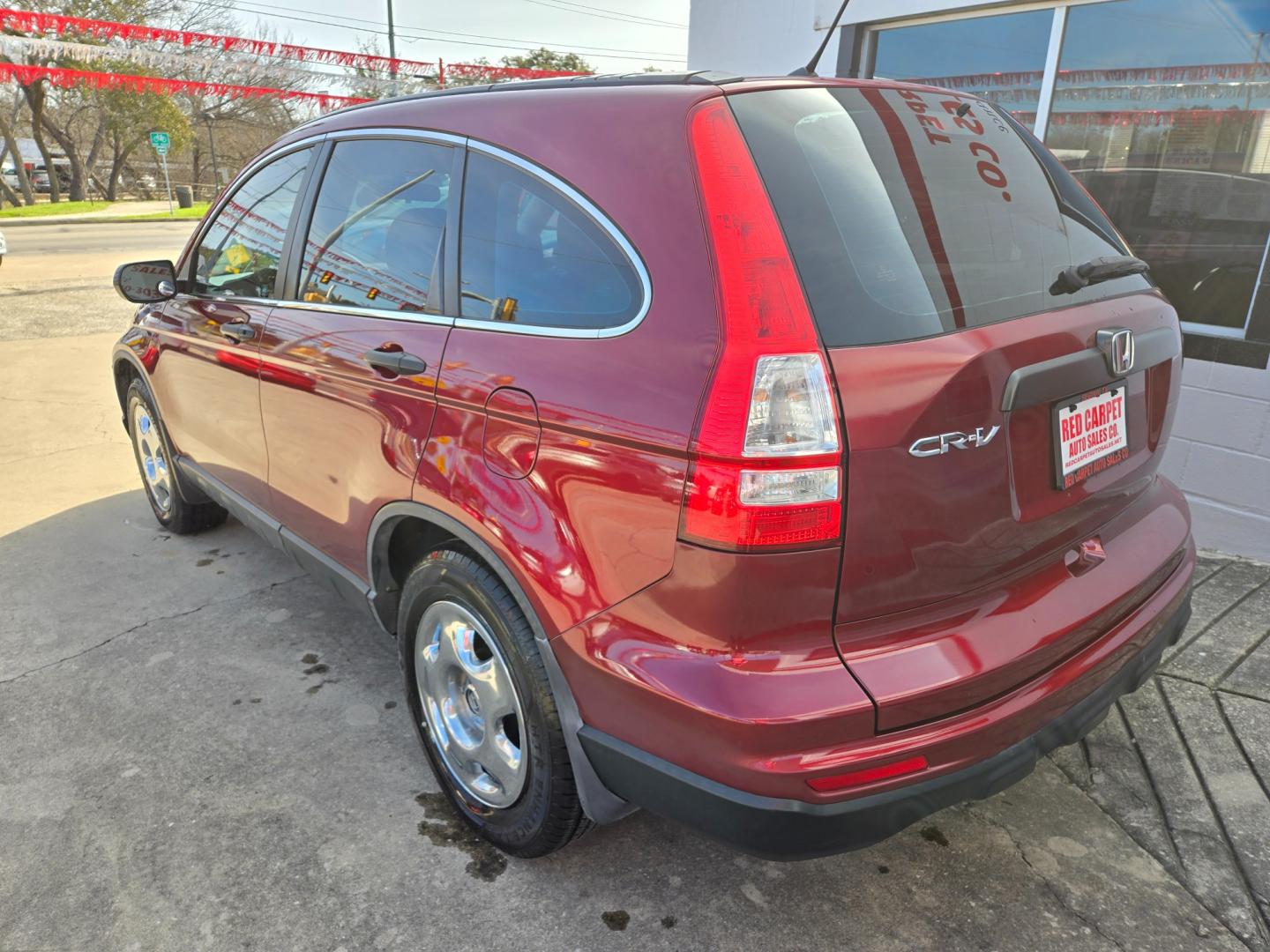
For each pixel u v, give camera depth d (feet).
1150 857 7.41
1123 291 7.04
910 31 16.30
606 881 7.16
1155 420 7.35
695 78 6.01
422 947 6.52
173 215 106.01
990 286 5.88
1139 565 6.81
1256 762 8.44
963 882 7.14
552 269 6.12
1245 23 12.14
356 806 7.98
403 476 7.16
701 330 5.11
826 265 5.19
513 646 6.38
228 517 14.17
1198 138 12.92
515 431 6.07
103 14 91.50
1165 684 9.65
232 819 7.80
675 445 5.06
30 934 6.61
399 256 7.54
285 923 6.72
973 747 5.42
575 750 6.10
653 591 5.32
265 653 10.48
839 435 4.86
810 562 4.95
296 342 8.57
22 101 122.21
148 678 9.95
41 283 43.16
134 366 12.84
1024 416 5.72
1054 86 14.44
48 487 15.85
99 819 7.78
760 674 5.03
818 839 5.15
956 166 6.47
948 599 5.54
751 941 6.59
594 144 6.02
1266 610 11.13
